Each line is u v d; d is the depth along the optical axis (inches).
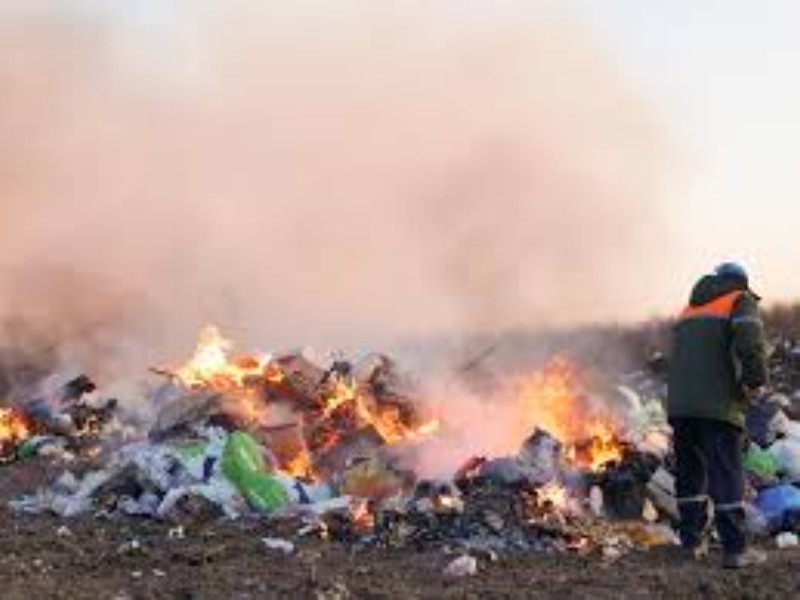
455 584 283.1
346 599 270.5
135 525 344.8
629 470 349.1
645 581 284.0
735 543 297.3
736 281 315.6
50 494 379.9
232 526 340.2
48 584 282.7
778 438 377.7
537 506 333.4
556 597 271.6
